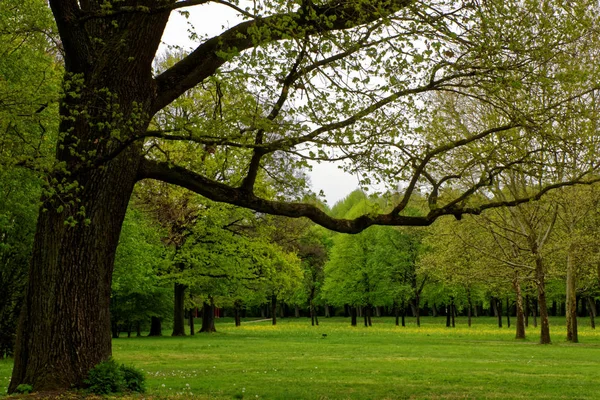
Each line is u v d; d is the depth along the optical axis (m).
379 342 30.78
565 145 11.12
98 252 9.77
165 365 17.69
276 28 8.40
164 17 10.13
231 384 13.24
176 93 10.52
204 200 30.36
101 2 10.28
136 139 8.84
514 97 10.86
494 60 10.09
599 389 13.04
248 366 17.45
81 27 9.82
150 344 28.36
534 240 30.83
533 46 10.45
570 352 23.95
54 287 9.51
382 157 10.41
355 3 9.02
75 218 9.60
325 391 12.30
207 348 25.69
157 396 9.78
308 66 9.43
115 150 9.07
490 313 86.19
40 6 14.03
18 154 9.70
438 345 28.30
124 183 10.03
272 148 9.56
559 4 10.30
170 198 29.66
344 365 17.97
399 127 10.58
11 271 21.67
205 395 11.20
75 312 9.51
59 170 8.88
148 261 29.11
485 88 10.41
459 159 17.12
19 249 20.92
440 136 14.42
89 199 9.68
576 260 31.47
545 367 17.78
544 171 11.46
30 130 12.93
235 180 13.27
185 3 8.41
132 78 9.90
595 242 28.62
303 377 14.75
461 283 38.72
